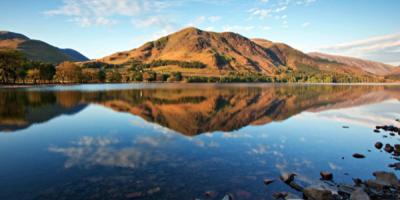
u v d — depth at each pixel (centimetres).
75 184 1231
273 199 1094
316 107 4966
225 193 1145
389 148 1916
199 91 10075
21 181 1270
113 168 1458
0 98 5859
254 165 1542
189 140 2189
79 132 2494
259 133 2541
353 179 1337
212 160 1625
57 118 3375
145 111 4159
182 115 3781
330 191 1079
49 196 1106
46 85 13688
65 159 1625
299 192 1170
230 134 2478
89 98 6325
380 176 1334
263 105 5247
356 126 2980
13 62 12050
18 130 2572
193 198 1097
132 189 1177
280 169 1474
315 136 2420
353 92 10131
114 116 3594
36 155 1716
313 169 1486
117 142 2095
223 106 5016
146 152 1800
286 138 2322
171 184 1237
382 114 4038
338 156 1766
